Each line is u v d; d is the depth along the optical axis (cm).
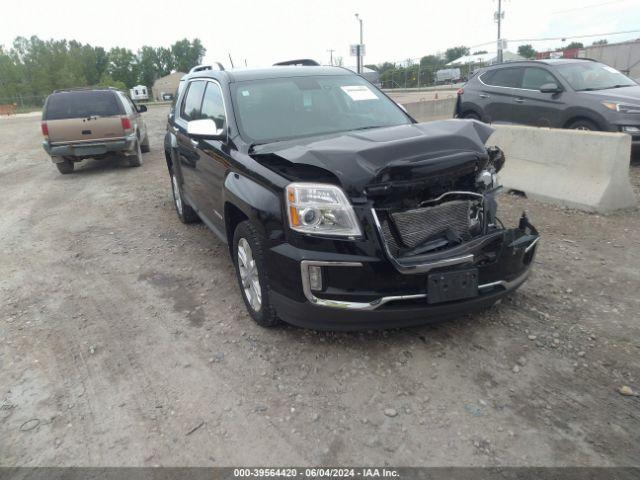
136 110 1280
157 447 271
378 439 267
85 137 1051
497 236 331
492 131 372
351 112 455
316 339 361
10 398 319
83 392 321
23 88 8662
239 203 364
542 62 930
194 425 285
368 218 304
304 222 312
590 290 413
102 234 645
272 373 326
